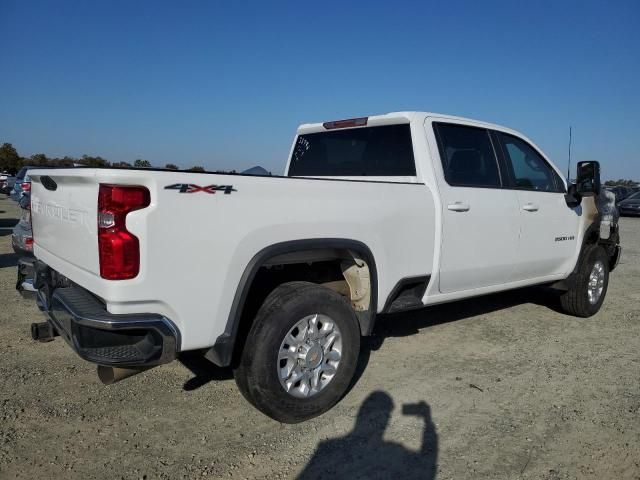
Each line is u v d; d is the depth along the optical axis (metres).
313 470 2.88
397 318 5.79
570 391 4.00
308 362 3.30
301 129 5.51
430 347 4.90
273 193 3.11
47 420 3.31
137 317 2.69
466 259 4.45
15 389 3.72
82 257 2.89
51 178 3.19
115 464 2.87
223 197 2.88
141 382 3.92
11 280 7.04
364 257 3.66
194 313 2.84
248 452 3.03
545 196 5.29
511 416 3.57
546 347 5.01
